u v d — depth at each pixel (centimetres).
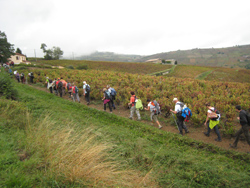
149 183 314
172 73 4466
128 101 1092
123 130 659
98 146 365
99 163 330
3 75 972
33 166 287
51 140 387
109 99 985
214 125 634
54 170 285
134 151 443
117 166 351
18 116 550
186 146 542
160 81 2011
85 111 920
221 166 395
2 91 871
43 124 498
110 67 5516
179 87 1599
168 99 1188
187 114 646
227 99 1129
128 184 289
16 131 435
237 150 565
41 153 334
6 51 3984
